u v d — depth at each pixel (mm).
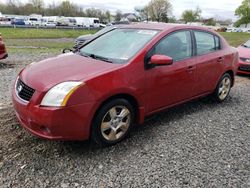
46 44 22703
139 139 4055
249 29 76500
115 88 3578
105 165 3383
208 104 5766
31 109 3320
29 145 3736
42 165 3334
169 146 3883
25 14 89625
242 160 3609
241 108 5637
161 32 4363
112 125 3746
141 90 3934
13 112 4777
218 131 4453
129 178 3156
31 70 3848
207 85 5258
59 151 3631
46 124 3254
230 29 76438
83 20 60188
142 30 4562
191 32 4867
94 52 4445
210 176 3242
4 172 3186
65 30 44188
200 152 3762
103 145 3746
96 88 3430
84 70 3623
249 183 3146
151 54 4078
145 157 3580
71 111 3279
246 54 9008
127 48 4184
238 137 4273
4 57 9023
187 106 5566
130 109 3900
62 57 4312
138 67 3885
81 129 3416
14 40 26797
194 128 4520
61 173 3207
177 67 4438
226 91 5910
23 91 3547
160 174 3244
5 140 3834
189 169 3361
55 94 3258
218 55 5367
